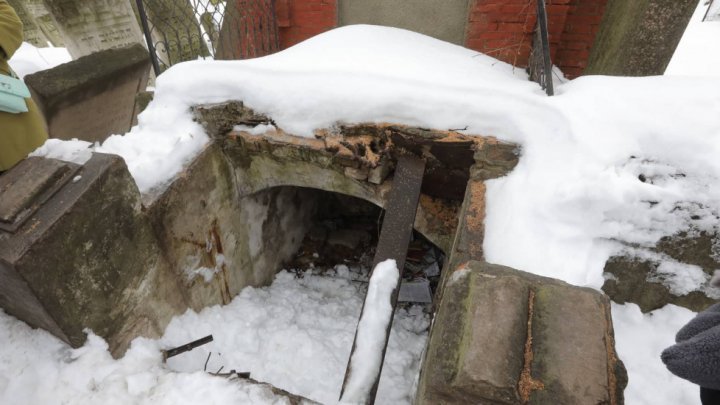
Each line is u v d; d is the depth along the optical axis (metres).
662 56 2.79
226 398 1.83
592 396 1.14
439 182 2.79
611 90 2.20
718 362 1.04
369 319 2.13
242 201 3.42
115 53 4.37
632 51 2.82
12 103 2.26
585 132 2.07
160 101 2.95
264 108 2.85
